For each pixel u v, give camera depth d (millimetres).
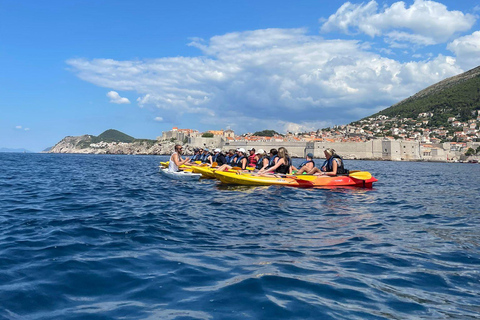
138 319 2992
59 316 3033
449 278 4113
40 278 3904
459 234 6441
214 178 17391
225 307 3246
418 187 16938
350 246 5484
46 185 14844
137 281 3889
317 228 6785
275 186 13555
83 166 35469
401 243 5719
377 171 38094
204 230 6457
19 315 3021
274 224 7078
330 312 3174
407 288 3793
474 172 43188
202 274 4117
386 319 3059
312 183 13852
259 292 3590
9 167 29656
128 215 7824
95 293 3559
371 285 3857
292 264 4531
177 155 18078
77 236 5859
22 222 6992
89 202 9938
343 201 10531
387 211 9031
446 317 3119
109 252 4969
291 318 3045
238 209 8734
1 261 4430
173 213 8125
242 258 4766
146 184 15133
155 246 5340
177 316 3051
